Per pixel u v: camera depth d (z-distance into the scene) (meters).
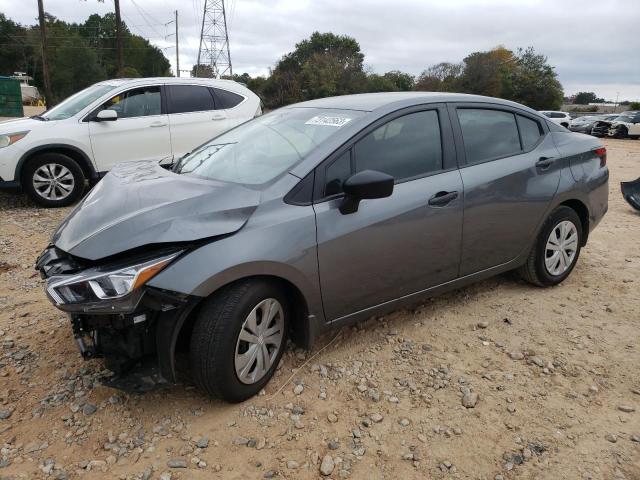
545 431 2.75
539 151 4.16
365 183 2.85
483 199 3.69
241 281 2.78
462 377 3.20
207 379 2.73
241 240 2.72
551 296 4.33
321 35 61.78
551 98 57.50
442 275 3.64
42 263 2.85
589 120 31.27
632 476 2.46
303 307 3.04
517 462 2.54
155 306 2.57
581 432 2.74
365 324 3.80
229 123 8.36
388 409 2.91
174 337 2.62
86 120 7.46
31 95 59.03
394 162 3.35
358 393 3.04
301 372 3.21
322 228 2.97
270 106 52.56
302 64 57.50
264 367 2.96
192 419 2.81
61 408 2.90
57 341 3.56
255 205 2.84
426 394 3.04
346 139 3.17
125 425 2.77
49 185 7.39
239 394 2.86
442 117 3.64
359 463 2.53
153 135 7.81
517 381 3.17
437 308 4.08
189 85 8.20
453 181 3.55
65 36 66.69
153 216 2.70
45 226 6.49
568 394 3.05
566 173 4.27
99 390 3.04
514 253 4.07
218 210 2.76
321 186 3.03
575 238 4.46
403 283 3.43
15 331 3.71
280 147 3.36
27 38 80.19
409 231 3.32
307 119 3.59
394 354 3.43
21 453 2.58
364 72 53.44
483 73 56.62
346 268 3.10
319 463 2.53
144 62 89.25
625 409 2.91
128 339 2.69
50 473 2.46
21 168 7.17
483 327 3.78
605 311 4.09
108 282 2.47
